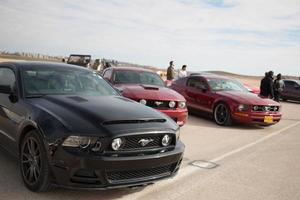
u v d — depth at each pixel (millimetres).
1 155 5512
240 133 9367
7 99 4938
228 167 5969
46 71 5242
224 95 10383
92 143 3744
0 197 3969
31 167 4168
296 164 6504
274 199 4637
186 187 4797
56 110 4148
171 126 4379
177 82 12297
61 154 3738
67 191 4223
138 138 3941
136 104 4867
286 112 16328
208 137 8477
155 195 4383
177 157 4359
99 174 3719
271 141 8570
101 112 4133
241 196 4648
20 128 4379
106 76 9844
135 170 3936
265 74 15188
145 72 9992
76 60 23016
